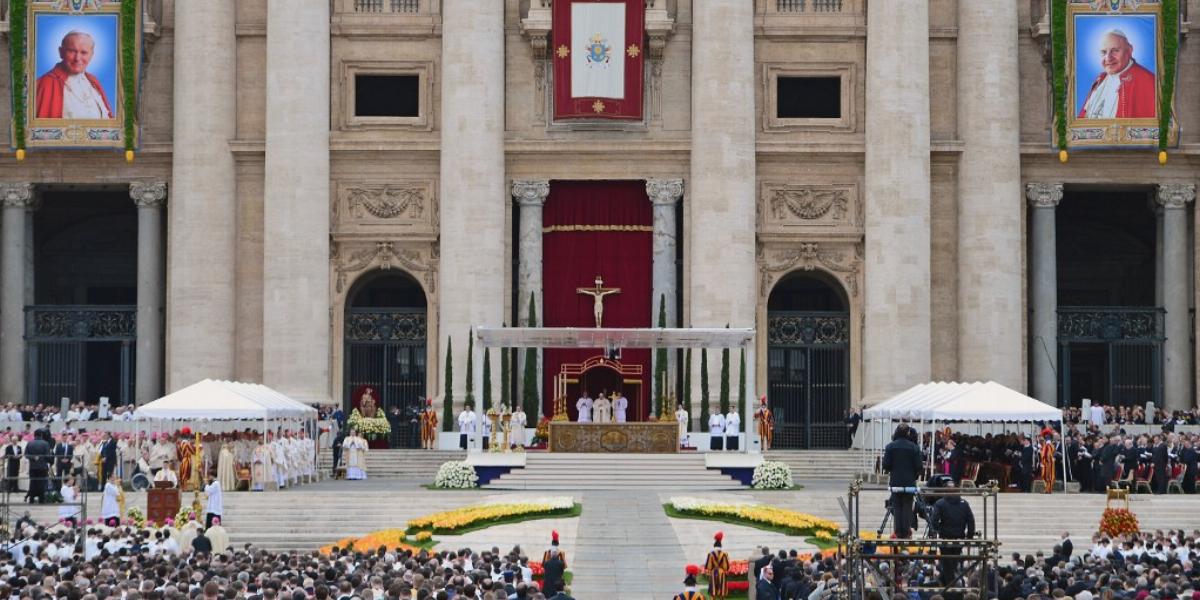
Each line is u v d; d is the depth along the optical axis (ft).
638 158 318.04
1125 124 316.19
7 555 164.96
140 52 317.63
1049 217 321.11
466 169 312.50
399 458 286.05
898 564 135.13
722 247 312.09
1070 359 346.95
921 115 314.14
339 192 320.09
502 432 290.15
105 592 131.64
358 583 140.15
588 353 318.65
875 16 315.78
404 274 323.78
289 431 270.26
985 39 317.42
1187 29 321.73
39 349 322.96
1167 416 304.30
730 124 313.53
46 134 315.78
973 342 315.99
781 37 320.09
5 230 321.11
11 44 315.37
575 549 202.90
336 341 319.27
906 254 311.88
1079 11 316.81
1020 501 232.53
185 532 193.57
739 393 302.86
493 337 271.49
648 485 256.32
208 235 314.96
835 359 322.75
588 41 315.99
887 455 143.95
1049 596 134.51
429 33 318.86
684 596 152.66
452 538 206.90
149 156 320.50
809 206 320.09
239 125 318.86
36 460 230.48
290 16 313.32
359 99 327.88
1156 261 326.85
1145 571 153.99
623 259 320.09
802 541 205.26
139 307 320.50
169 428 283.59
